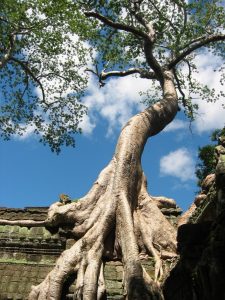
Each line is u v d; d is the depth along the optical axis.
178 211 11.36
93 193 10.41
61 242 9.65
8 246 9.59
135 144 11.38
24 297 8.19
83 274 8.43
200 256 4.91
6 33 14.47
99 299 8.14
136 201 10.74
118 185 10.37
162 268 8.97
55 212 10.00
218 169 5.11
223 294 4.55
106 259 9.38
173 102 13.77
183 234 4.98
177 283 5.61
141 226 10.22
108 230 9.61
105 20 14.45
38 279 8.66
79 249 8.99
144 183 11.16
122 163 10.79
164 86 14.77
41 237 9.73
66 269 8.57
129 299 7.70
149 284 7.90
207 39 15.30
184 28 15.89
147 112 12.69
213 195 6.17
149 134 12.37
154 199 11.52
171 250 9.94
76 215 9.95
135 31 14.62
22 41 15.51
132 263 8.27
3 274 8.67
